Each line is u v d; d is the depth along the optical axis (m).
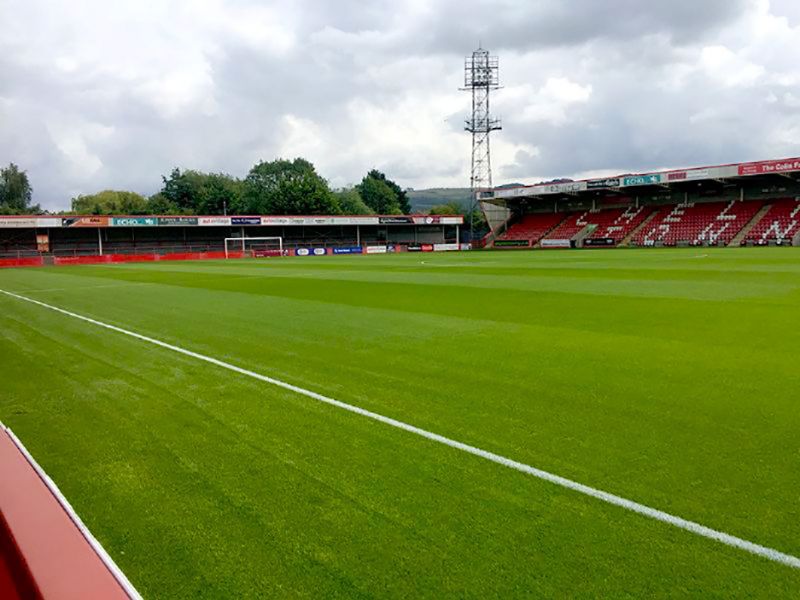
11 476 2.89
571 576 2.66
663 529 3.04
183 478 3.87
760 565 2.71
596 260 29.80
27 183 92.44
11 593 2.02
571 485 3.57
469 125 66.06
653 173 50.66
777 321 9.30
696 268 21.62
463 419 4.87
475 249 64.00
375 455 4.15
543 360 6.93
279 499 3.52
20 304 15.20
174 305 13.83
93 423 5.09
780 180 52.06
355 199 96.94
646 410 4.98
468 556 2.84
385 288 16.81
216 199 84.50
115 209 85.69
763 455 3.99
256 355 7.69
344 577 2.70
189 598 2.58
